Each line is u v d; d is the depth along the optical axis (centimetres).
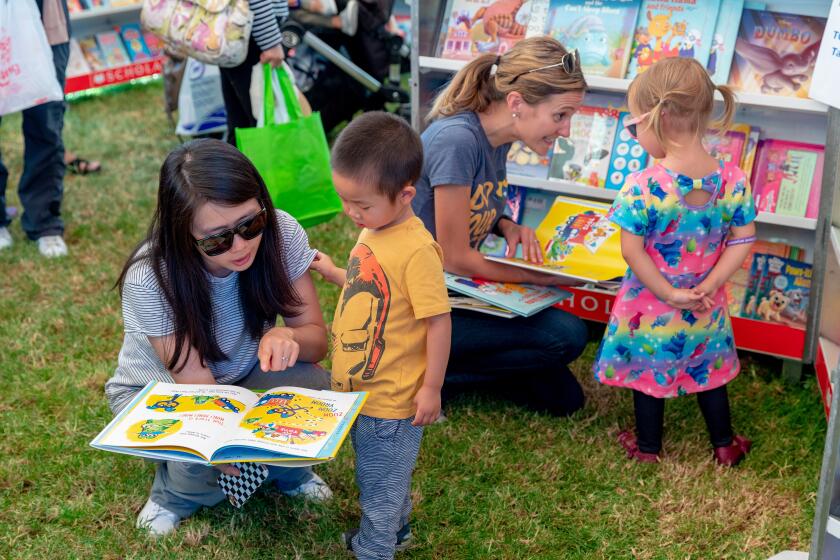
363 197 195
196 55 365
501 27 334
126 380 235
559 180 335
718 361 260
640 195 241
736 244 251
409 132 198
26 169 402
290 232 231
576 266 271
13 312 360
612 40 316
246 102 393
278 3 394
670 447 279
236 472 205
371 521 215
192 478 230
